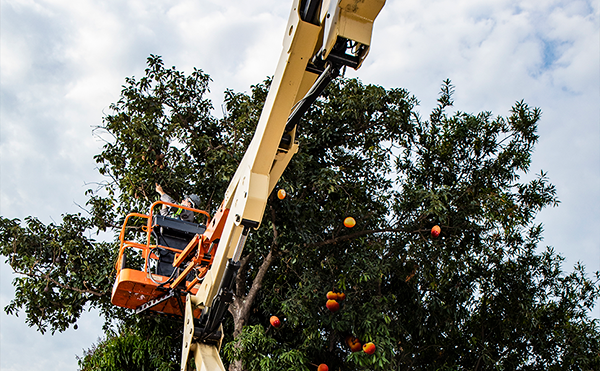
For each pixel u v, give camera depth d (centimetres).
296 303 971
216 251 536
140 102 1190
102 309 1180
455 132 1202
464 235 1127
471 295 1191
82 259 1137
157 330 1096
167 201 923
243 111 1145
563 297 1338
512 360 1276
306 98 395
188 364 575
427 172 1208
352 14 327
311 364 1073
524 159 1194
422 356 1240
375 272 999
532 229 1325
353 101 1121
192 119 1225
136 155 1098
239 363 988
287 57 377
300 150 1111
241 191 456
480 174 1178
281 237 1083
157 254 826
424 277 1091
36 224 1168
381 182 1222
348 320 968
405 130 1191
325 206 1123
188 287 698
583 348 1262
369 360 923
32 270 1116
